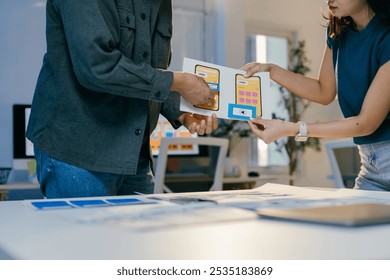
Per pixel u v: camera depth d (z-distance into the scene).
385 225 0.48
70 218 0.55
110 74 0.92
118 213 0.57
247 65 1.30
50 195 1.06
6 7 3.30
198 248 0.37
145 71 0.96
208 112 1.11
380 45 1.15
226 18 4.11
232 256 0.34
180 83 1.01
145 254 0.35
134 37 1.10
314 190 0.97
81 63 0.93
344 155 2.59
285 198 0.76
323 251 0.36
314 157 4.83
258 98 1.17
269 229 0.45
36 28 3.41
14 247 0.39
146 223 0.49
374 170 1.28
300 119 4.68
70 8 0.94
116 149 1.06
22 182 2.95
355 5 1.16
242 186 3.50
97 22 0.92
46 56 1.11
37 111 1.07
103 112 1.06
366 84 1.22
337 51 1.33
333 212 0.52
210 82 1.12
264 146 4.64
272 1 4.64
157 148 3.12
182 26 4.04
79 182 1.03
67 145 1.03
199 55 4.12
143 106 1.10
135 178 1.21
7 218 0.57
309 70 4.53
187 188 3.27
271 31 4.73
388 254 0.35
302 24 4.83
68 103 1.03
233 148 3.78
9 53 3.31
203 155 3.27
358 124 1.11
